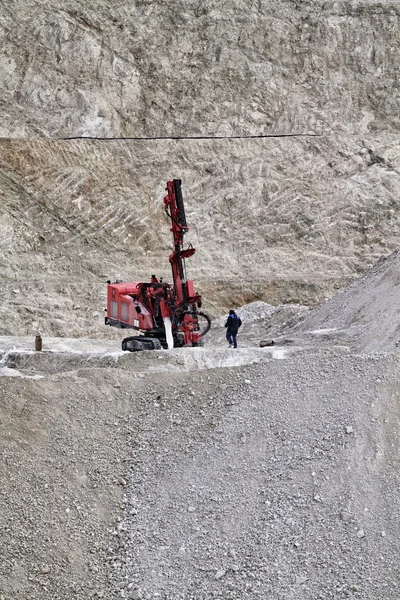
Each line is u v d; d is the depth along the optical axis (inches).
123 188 1337.4
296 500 344.8
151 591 314.8
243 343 761.0
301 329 769.6
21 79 1419.8
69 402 418.9
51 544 335.9
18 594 312.5
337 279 1269.7
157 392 436.1
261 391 421.4
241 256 1314.0
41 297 1154.7
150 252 1290.6
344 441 367.9
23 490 358.9
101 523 351.6
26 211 1259.8
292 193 1387.8
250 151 1422.2
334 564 313.7
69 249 1247.5
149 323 629.0
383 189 1395.2
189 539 337.1
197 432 400.2
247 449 381.1
